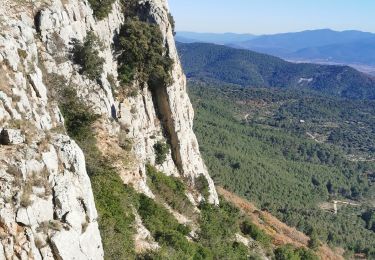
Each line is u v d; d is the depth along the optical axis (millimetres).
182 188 53969
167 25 56156
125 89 50938
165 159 54469
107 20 50625
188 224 47250
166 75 54375
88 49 42125
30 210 21859
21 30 30578
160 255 33375
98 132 40844
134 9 56281
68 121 38188
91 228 24766
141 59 52500
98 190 34875
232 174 152375
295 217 130250
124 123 47969
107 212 33188
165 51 55750
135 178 42000
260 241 61438
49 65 38594
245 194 141250
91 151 37719
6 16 31188
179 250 37281
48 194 23188
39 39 38500
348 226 148875
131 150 44094
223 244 48750
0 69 26594
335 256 87625
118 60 52000
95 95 43031
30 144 23969
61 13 40969
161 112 56562
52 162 24156
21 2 37781
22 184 22203
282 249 60812
